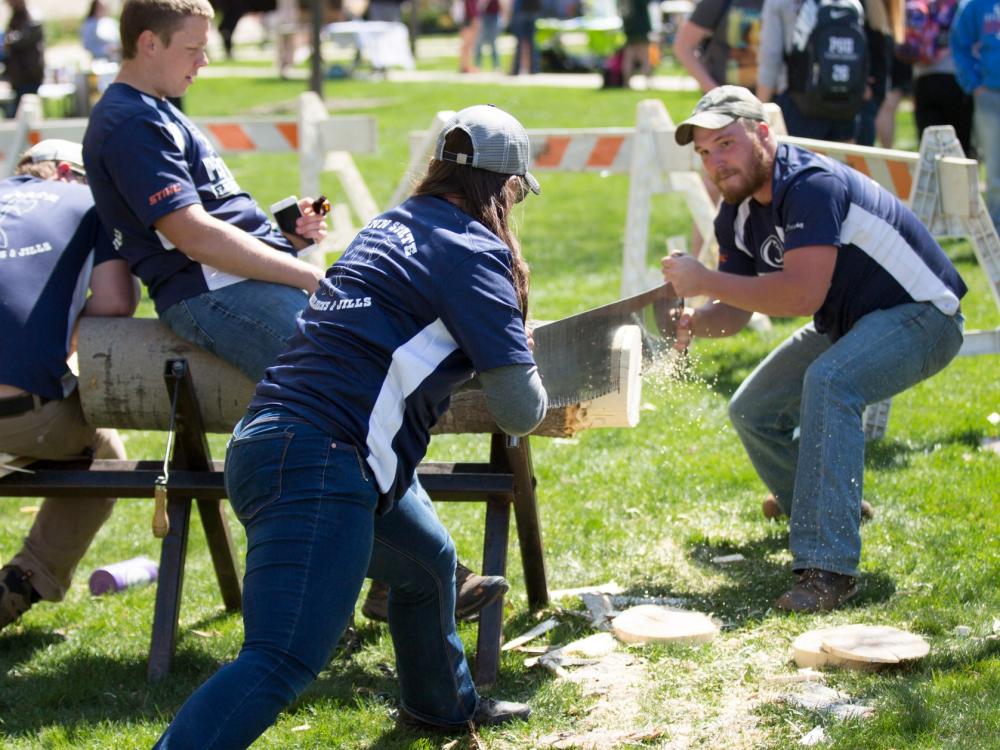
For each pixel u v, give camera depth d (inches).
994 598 302.7
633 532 369.7
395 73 1994.3
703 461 424.8
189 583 358.3
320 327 214.5
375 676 288.5
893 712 243.3
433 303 211.0
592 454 439.2
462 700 252.4
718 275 303.3
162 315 285.0
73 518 320.2
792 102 537.6
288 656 202.8
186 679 291.1
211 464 299.4
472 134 217.9
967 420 444.5
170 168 272.7
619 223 890.1
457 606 263.1
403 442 214.8
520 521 302.4
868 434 432.5
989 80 625.9
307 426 208.2
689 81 1684.3
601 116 1343.5
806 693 258.1
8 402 283.9
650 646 286.8
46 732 264.5
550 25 2009.1
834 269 311.0
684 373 331.0
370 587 314.8
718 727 248.7
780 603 304.2
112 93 277.1
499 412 213.3
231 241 273.7
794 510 308.7
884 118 781.9
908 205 424.8
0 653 313.6
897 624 291.6
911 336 311.0
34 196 302.4
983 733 233.9
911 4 717.9
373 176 1063.6
